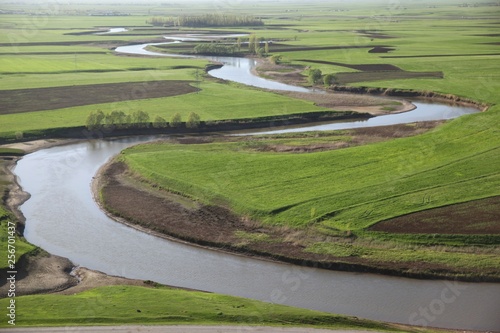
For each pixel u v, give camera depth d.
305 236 69.00
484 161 91.19
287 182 84.19
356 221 71.00
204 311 51.88
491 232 67.62
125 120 117.00
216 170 90.00
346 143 106.06
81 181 91.50
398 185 81.88
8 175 93.06
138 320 50.12
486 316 54.12
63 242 70.25
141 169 91.25
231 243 69.12
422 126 115.12
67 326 48.84
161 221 75.12
